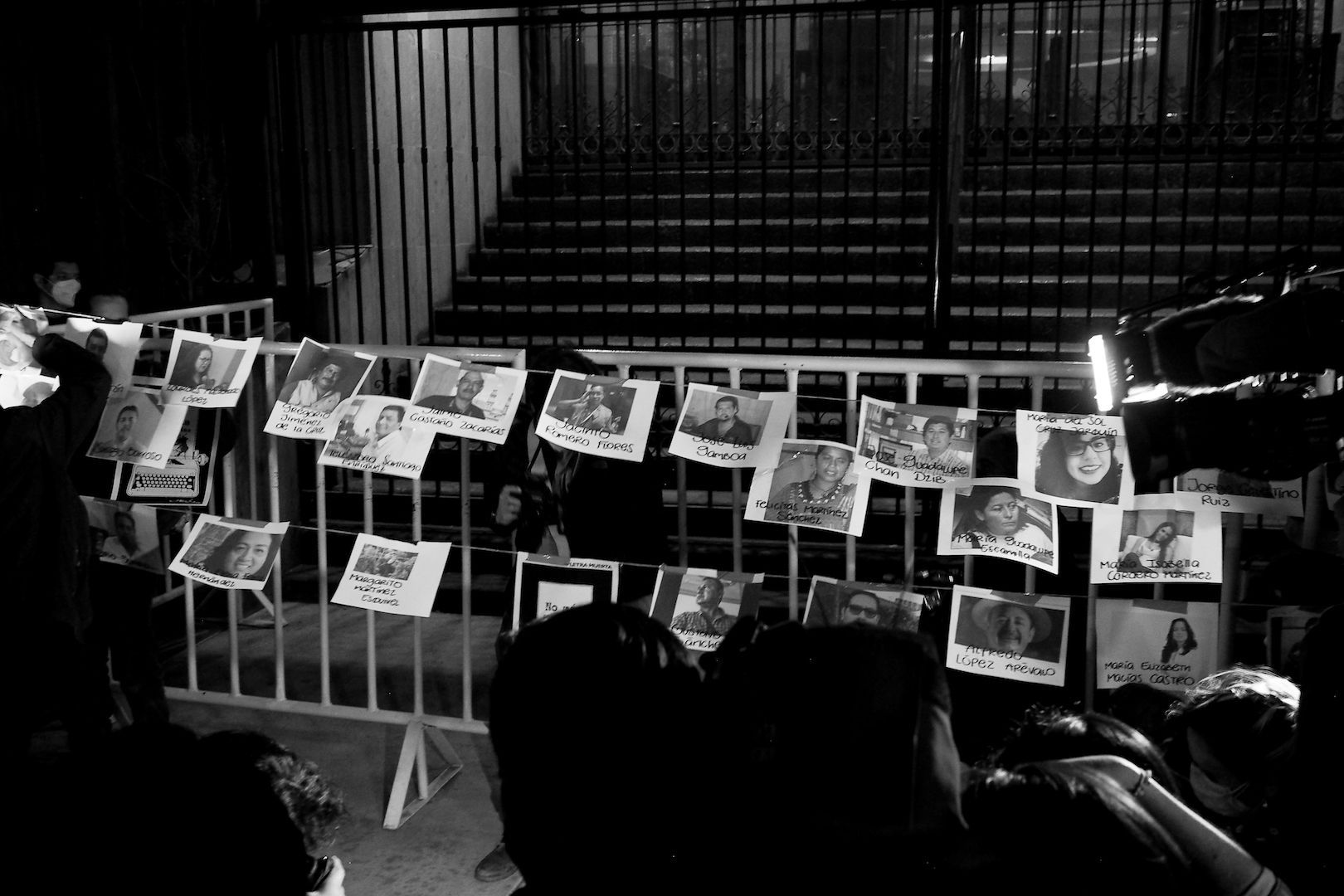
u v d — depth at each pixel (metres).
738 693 1.42
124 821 1.32
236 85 6.75
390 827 3.84
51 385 3.44
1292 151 8.09
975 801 1.43
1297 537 3.54
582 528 3.68
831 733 1.34
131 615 3.97
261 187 6.76
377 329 8.16
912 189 8.58
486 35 9.27
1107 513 3.28
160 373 4.83
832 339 7.60
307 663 5.30
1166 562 3.25
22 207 6.43
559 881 1.43
